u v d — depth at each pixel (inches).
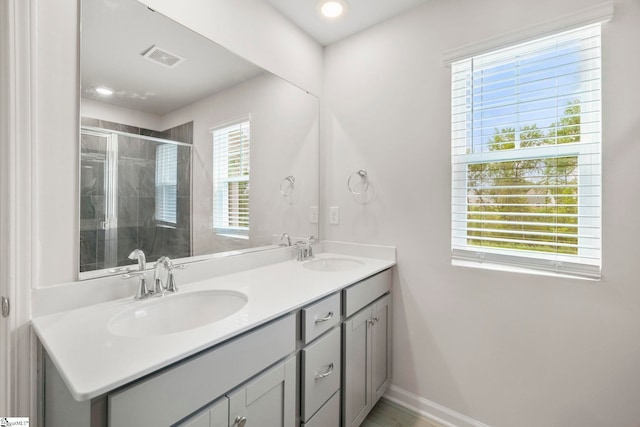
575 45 50.9
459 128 63.2
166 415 27.1
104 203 42.4
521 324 54.9
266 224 67.8
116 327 36.3
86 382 22.8
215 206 57.9
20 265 34.4
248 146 63.5
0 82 34.8
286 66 71.4
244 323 34.4
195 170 54.4
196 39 53.2
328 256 76.4
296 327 42.9
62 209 38.2
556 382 51.8
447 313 63.0
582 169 50.5
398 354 69.5
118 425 24.1
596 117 49.3
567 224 51.6
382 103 72.0
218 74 57.2
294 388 41.7
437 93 64.0
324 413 47.4
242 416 33.9
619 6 46.0
